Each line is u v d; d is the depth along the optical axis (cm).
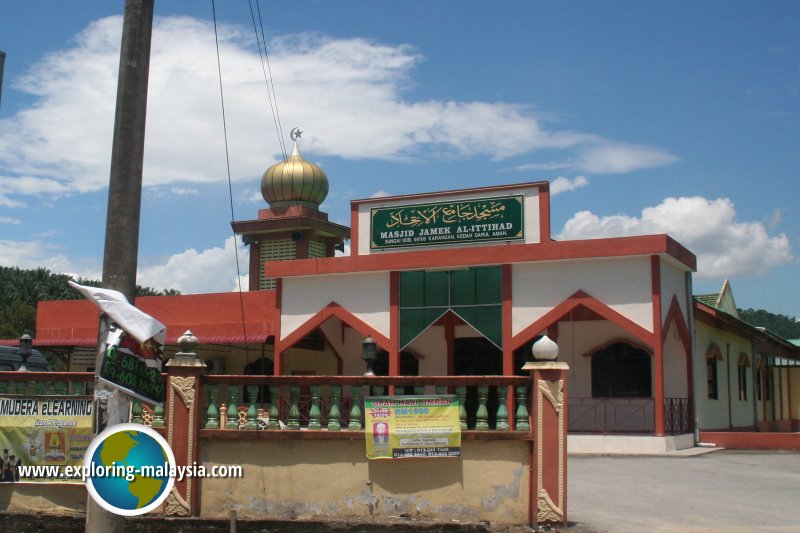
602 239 2092
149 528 994
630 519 1059
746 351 2953
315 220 3153
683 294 2283
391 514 985
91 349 2895
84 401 1034
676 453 1980
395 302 2330
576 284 2133
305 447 1006
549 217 2216
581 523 1020
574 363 2439
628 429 2259
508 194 2264
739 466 1720
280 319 2483
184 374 1020
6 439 1034
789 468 1680
